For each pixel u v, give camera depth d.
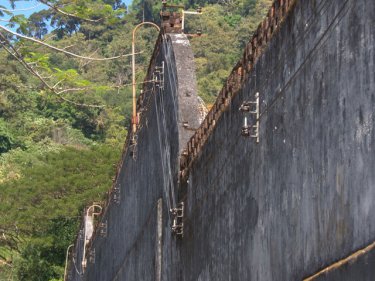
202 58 61.62
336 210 8.28
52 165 43.88
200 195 13.87
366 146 7.72
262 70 10.83
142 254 19.03
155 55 18.38
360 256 7.74
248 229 11.12
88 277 28.36
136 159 20.45
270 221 10.22
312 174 8.91
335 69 8.44
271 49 10.48
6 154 62.31
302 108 9.29
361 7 7.91
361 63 7.88
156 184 17.73
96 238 26.91
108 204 24.80
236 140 11.85
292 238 9.42
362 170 7.78
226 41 64.69
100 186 42.28
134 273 20.08
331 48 8.55
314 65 8.98
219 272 12.48
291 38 9.73
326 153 8.57
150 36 71.81
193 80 16.06
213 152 13.12
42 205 41.47
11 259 43.66
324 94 8.68
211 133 13.27
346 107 8.16
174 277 15.60
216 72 58.00
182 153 15.40
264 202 10.48
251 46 11.34
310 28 9.14
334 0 8.52
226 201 12.27
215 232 12.80
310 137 9.01
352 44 8.09
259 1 74.00
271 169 10.28
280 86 10.09
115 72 68.69
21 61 11.18
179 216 15.26
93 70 67.44
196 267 13.92
